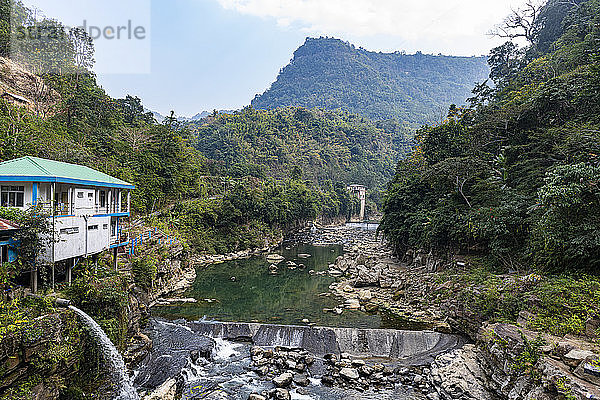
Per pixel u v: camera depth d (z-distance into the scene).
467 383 19.22
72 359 14.58
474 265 34.06
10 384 12.16
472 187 38.94
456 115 51.81
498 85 62.94
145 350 21.38
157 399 17.17
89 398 15.32
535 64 50.62
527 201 30.27
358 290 39.03
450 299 29.42
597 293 18.45
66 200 21.25
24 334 12.70
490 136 41.12
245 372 21.58
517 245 30.47
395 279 40.62
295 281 44.09
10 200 19.80
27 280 18.73
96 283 19.56
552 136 31.59
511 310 21.97
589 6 49.62
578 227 22.14
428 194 46.00
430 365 22.06
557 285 20.86
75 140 44.91
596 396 11.48
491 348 18.70
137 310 22.98
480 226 31.62
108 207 25.50
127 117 70.44
